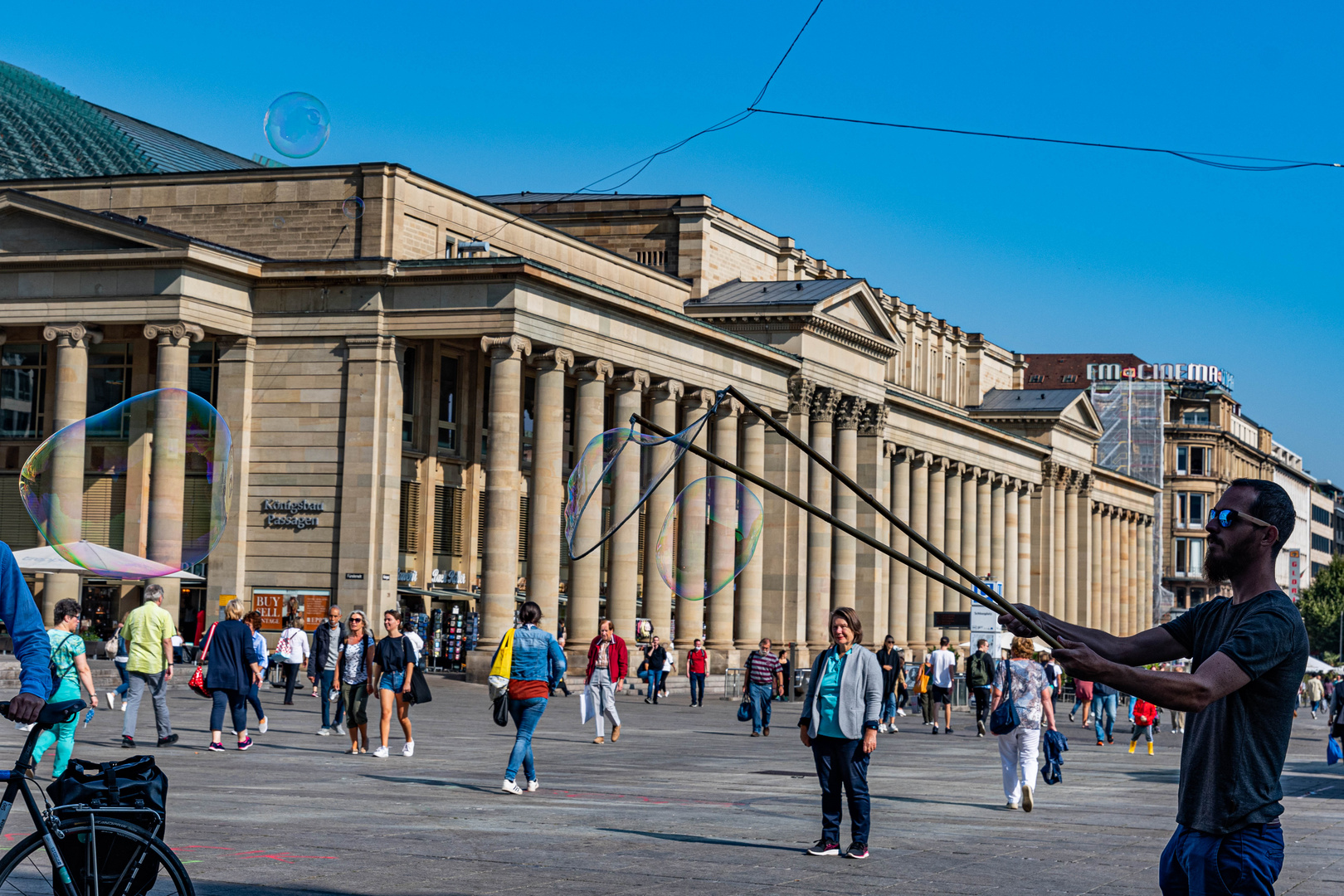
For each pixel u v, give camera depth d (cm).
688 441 783
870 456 8988
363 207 6256
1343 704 3606
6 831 1542
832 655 1628
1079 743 4328
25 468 2595
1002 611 742
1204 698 669
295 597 6038
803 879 1438
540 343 6109
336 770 2500
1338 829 2094
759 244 9269
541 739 3509
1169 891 736
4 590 929
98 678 4497
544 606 6091
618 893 1320
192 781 2216
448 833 1689
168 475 5819
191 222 6494
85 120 8388
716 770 2792
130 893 916
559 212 8844
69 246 6066
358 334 6059
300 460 6094
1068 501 13000
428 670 6284
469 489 6906
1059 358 18575
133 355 6419
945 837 1814
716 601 7419
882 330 9006
